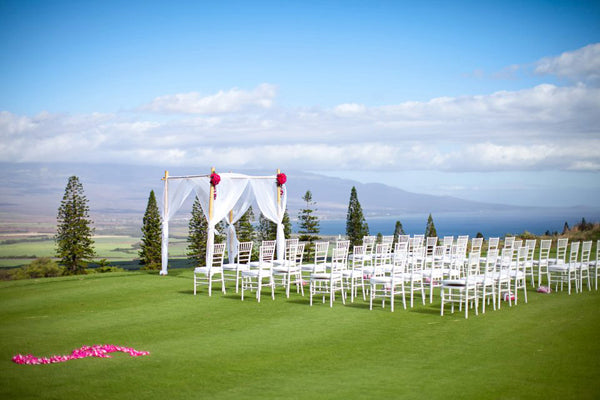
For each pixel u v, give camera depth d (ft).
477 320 26.96
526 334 23.68
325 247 32.89
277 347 22.03
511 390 16.24
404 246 33.91
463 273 37.55
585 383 16.79
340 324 26.45
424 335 23.91
